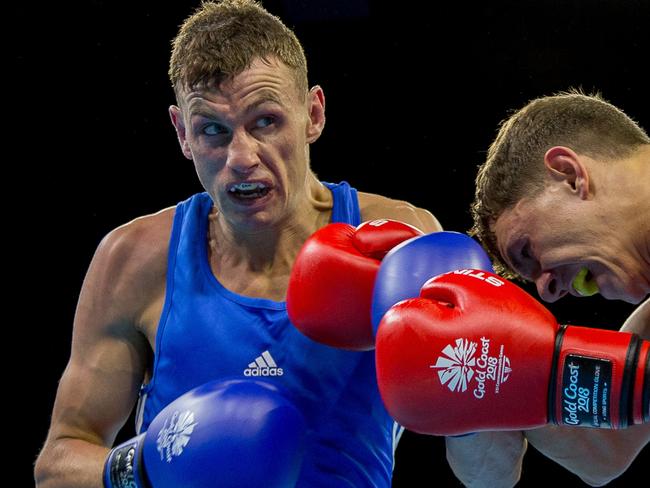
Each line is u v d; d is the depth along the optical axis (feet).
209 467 5.93
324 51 17.07
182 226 7.84
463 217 16.89
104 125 17.46
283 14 16.85
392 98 17.04
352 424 7.22
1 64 17.17
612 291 6.62
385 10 16.76
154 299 7.78
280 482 6.00
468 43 16.76
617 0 16.31
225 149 6.93
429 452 16.55
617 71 16.31
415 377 5.49
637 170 6.61
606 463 8.00
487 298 5.59
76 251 17.48
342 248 6.70
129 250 7.92
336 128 17.24
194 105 6.89
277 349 7.23
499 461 8.13
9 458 16.66
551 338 5.46
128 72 17.31
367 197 8.05
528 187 6.86
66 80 17.30
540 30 16.57
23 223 17.44
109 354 7.81
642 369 5.27
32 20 17.11
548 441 8.10
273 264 7.57
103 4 17.08
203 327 7.41
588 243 6.57
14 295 17.29
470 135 16.87
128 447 6.61
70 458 7.36
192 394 6.46
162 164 17.56
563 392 5.38
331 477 7.09
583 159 6.68
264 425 6.01
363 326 6.54
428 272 6.13
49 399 17.04
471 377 5.42
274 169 6.97
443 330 5.49
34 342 17.20
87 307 7.93
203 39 6.93
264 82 6.85
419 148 17.02
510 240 7.02
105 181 17.52
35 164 17.44
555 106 7.02
